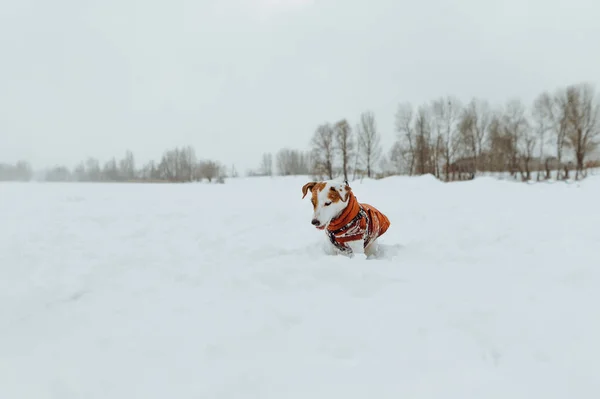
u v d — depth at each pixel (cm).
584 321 255
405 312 284
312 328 268
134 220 843
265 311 295
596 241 502
